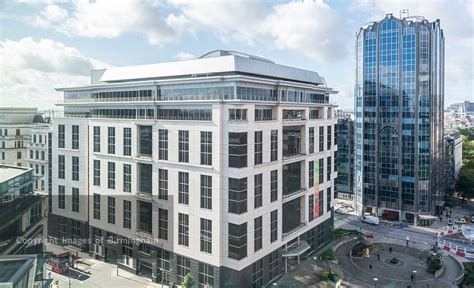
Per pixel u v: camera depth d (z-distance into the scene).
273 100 60.19
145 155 60.78
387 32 96.44
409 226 93.19
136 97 64.06
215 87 54.28
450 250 74.25
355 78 104.50
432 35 92.94
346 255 72.12
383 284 58.62
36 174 79.12
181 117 56.00
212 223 51.41
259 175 54.09
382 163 98.81
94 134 68.19
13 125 93.94
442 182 111.94
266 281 56.16
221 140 50.84
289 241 63.47
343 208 109.75
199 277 53.06
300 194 65.88
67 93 75.81
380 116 98.50
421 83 93.31
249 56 68.38
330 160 78.38
